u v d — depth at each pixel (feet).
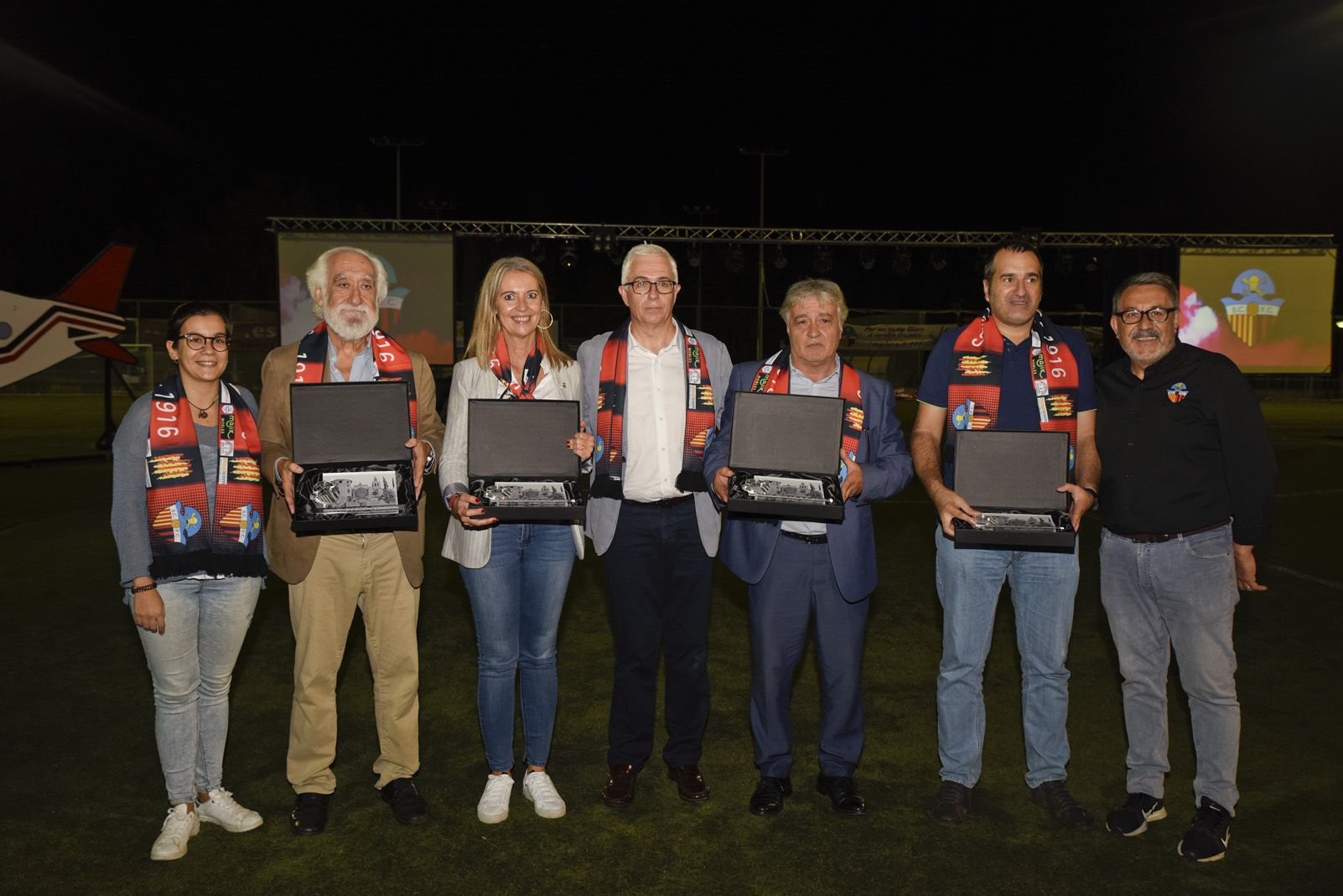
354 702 13.92
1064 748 10.47
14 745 12.39
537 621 10.51
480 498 9.60
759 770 11.30
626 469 10.55
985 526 9.40
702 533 10.67
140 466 9.18
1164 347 9.71
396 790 10.46
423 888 8.95
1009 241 10.12
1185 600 9.73
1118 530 10.04
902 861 9.49
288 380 10.07
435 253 53.21
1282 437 54.24
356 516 9.02
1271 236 56.95
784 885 9.04
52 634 17.22
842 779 10.80
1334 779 11.28
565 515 9.56
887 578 21.76
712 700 14.23
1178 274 57.21
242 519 9.49
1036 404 10.12
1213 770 9.70
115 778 11.41
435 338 53.72
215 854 9.58
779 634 10.52
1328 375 88.89
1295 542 25.30
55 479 36.55
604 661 15.87
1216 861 9.46
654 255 10.36
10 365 44.37
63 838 9.93
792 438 9.88
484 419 9.96
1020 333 10.32
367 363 10.28
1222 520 9.66
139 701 13.99
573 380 10.78
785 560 10.42
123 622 18.03
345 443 9.45
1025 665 10.45
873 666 15.75
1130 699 10.31
